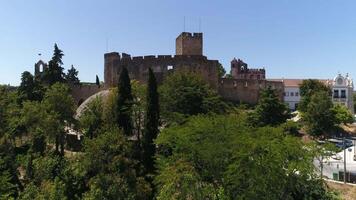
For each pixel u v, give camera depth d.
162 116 78.50
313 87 143.00
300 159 50.78
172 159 52.88
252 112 97.25
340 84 147.38
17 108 85.25
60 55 127.62
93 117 80.12
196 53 120.69
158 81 112.94
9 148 67.19
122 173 52.66
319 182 53.59
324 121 100.69
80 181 54.53
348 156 78.69
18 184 59.72
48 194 49.62
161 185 51.78
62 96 85.56
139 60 115.75
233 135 52.88
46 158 60.16
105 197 49.50
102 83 138.25
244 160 47.66
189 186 46.56
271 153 48.59
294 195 52.97
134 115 73.50
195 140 52.72
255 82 126.25
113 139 56.50
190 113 80.44
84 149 59.25
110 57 122.38
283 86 136.88
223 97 122.69
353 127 116.12
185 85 86.88
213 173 50.31
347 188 61.53
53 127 75.62
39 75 126.69
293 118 120.12
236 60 189.75
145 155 61.75
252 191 46.75
